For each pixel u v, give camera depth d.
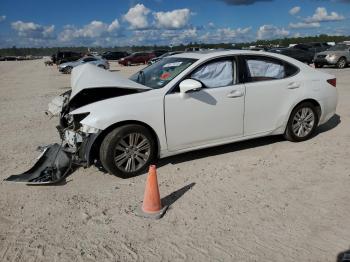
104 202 4.36
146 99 5.03
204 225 3.77
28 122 9.13
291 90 6.09
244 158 5.71
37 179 5.02
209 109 5.41
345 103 9.97
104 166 4.96
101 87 4.98
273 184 4.70
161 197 4.43
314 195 4.36
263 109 5.88
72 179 5.09
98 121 4.78
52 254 3.37
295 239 3.48
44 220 3.98
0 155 6.34
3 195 4.64
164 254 3.32
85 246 3.48
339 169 5.13
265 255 3.25
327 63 23.56
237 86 5.61
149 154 5.14
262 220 3.82
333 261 3.15
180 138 5.31
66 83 21.27
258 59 5.89
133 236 3.62
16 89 18.61
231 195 4.42
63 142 5.44
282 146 6.23
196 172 5.20
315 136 6.79
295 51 29.53
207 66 5.47
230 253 3.30
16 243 3.55
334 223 3.73
